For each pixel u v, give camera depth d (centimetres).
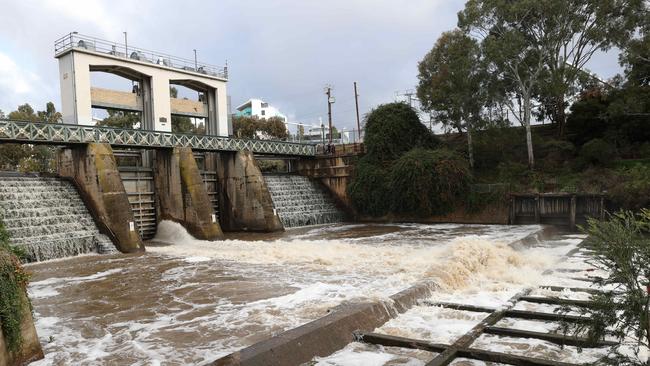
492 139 3969
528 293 1338
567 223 3228
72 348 971
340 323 965
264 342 840
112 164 2645
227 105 4200
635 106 3397
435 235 2875
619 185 3009
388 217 3991
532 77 3778
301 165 4584
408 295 1228
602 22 3634
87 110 3072
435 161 3697
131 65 3325
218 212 3772
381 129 4072
